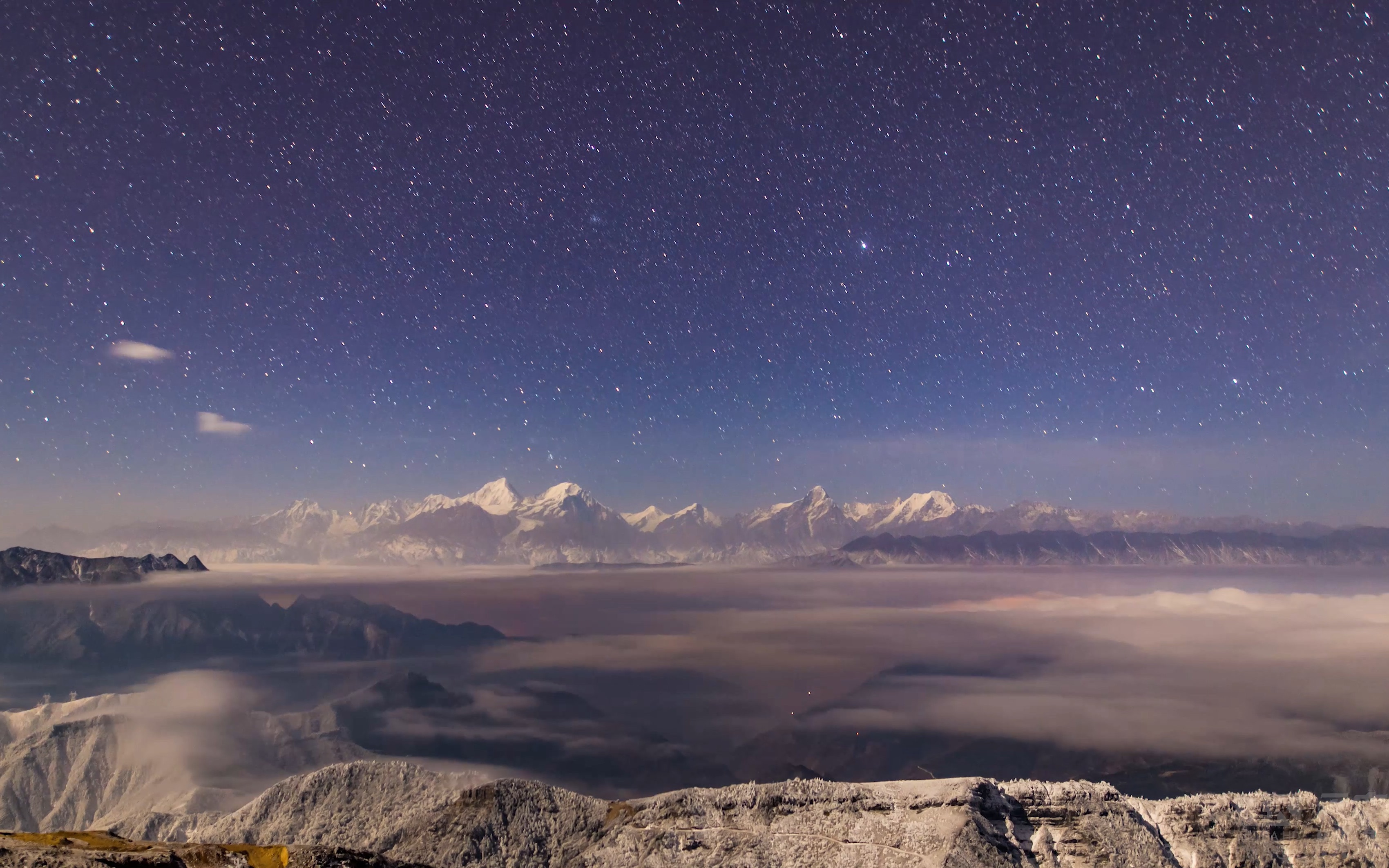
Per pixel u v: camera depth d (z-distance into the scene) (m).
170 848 105.31
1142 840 146.75
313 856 110.88
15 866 84.94
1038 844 145.50
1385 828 156.38
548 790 180.25
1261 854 148.62
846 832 148.00
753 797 160.62
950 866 133.25
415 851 167.00
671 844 153.00
